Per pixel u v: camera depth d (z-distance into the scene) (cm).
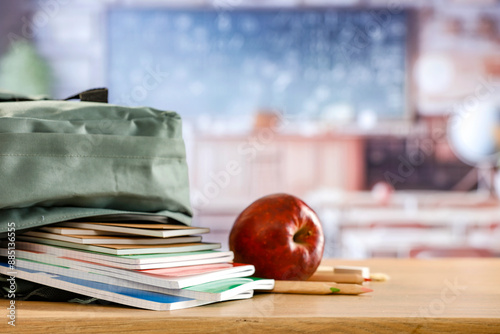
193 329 51
